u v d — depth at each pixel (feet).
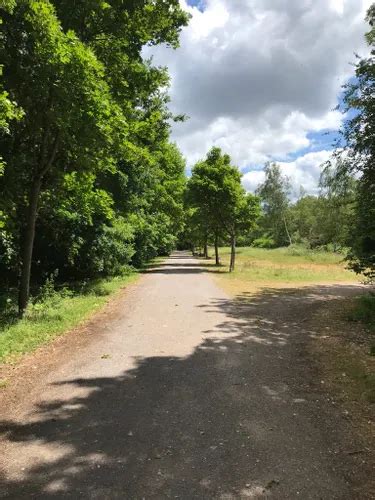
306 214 251.80
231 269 94.38
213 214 93.71
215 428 15.44
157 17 52.13
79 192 45.09
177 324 33.71
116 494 11.50
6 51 30.04
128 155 42.96
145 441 14.49
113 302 45.14
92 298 46.09
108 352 25.40
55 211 47.78
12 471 12.66
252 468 12.76
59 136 33.94
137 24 50.26
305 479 12.17
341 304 44.88
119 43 46.24
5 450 13.89
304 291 56.90
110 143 34.55
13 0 26.13
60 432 15.16
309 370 22.18
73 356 24.48
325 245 187.52
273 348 26.71
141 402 17.88
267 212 267.18
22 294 35.01
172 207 115.14
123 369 22.25
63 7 40.22
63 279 63.93
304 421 15.99
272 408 17.24
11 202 35.22
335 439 14.56
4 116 26.40
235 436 14.82
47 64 29.14
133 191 74.49
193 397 18.45
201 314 38.24
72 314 35.76
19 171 36.47
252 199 94.17
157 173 86.79
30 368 22.21
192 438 14.69
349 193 42.57
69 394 18.72
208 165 93.71
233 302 45.91
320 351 25.84
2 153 35.29
